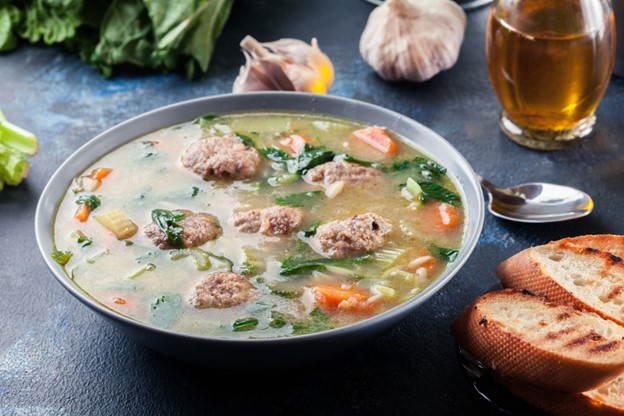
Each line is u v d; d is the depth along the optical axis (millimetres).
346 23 853
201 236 589
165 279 569
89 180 627
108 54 798
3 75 806
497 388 559
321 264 576
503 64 691
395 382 570
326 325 545
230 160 633
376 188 628
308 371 575
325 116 681
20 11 834
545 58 670
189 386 569
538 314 559
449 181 629
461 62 807
